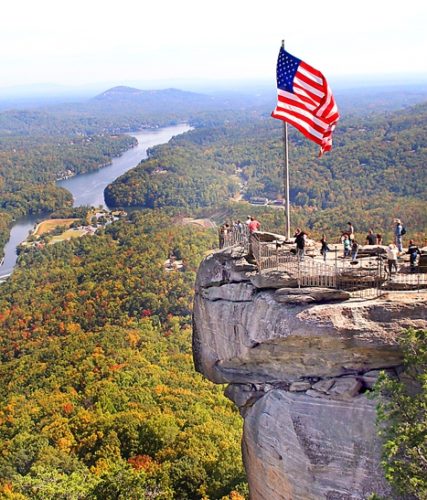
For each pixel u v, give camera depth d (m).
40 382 84.31
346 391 19.12
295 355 19.94
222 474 43.16
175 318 117.88
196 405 66.12
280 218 148.25
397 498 17.62
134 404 65.19
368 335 18.55
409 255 22.36
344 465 18.80
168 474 42.72
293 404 20.03
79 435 56.59
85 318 120.94
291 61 22.75
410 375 18.22
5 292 143.62
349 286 20.22
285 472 19.86
